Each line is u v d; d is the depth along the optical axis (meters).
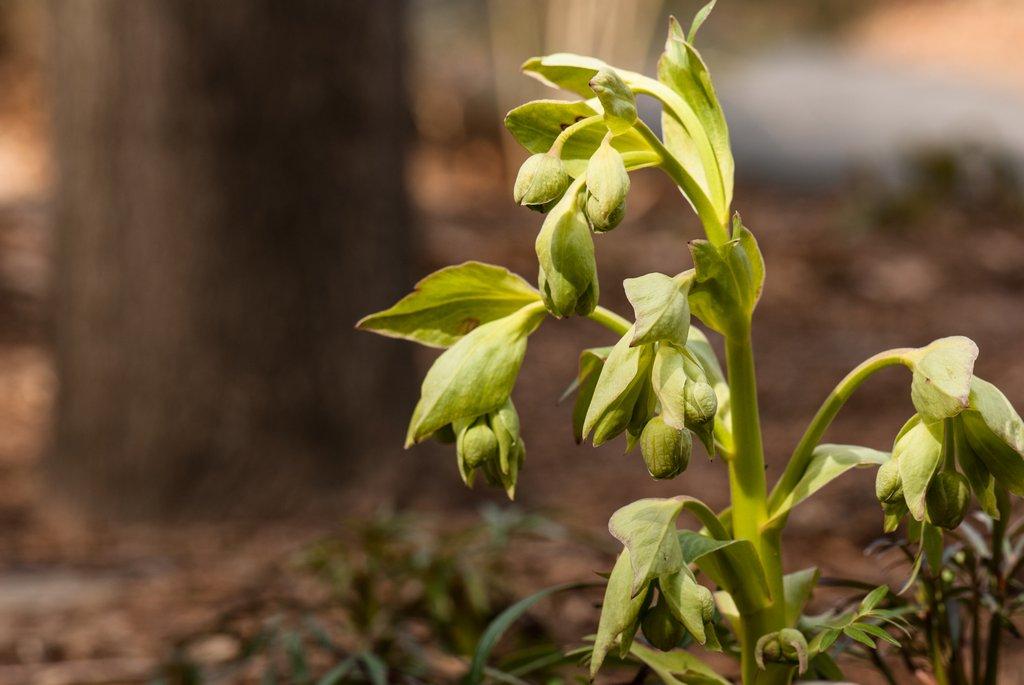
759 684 1.74
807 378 8.21
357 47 5.24
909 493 1.44
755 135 20.44
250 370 5.27
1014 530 2.23
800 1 29.16
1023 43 27.28
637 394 1.46
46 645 3.51
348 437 5.42
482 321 1.76
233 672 2.90
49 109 5.46
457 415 1.61
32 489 5.78
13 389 7.50
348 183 5.29
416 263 5.72
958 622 2.05
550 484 6.18
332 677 2.21
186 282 5.21
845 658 2.43
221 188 5.15
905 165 14.27
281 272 5.25
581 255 1.43
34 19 17.00
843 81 25.12
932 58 27.53
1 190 13.00
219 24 5.05
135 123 5.13
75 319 5.41
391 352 5.55
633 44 17.58
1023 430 1.40
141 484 5.33
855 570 4.02
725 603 1.84
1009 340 8.98
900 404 7.57
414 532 3.17
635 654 1.77
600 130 1.59
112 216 5.23
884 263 11.03
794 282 10.63
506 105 17.36
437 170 16.47
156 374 5.27
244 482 5.33
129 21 5.08
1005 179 13.04
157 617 3.72
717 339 8.52
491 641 1.98
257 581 3.85
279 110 5.13
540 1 17.38
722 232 1.63
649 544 1.47
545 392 8.13
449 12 19.30
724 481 6.12
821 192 16.33
